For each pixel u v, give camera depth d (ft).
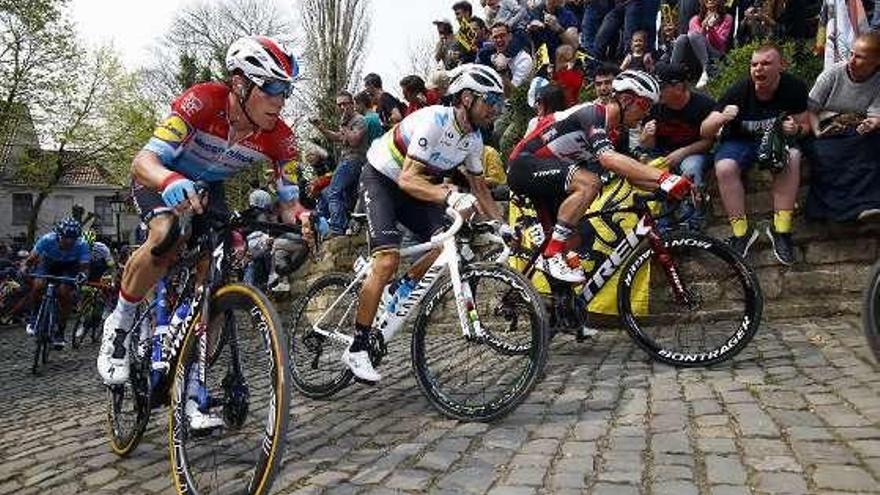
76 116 79.71
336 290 12.94
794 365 11.69
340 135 25.50
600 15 27.43
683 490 6.98
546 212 14.28
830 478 6.95
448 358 11.16
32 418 13.96
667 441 8.51
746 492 6.81
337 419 11.05
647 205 13.21
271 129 9.50
